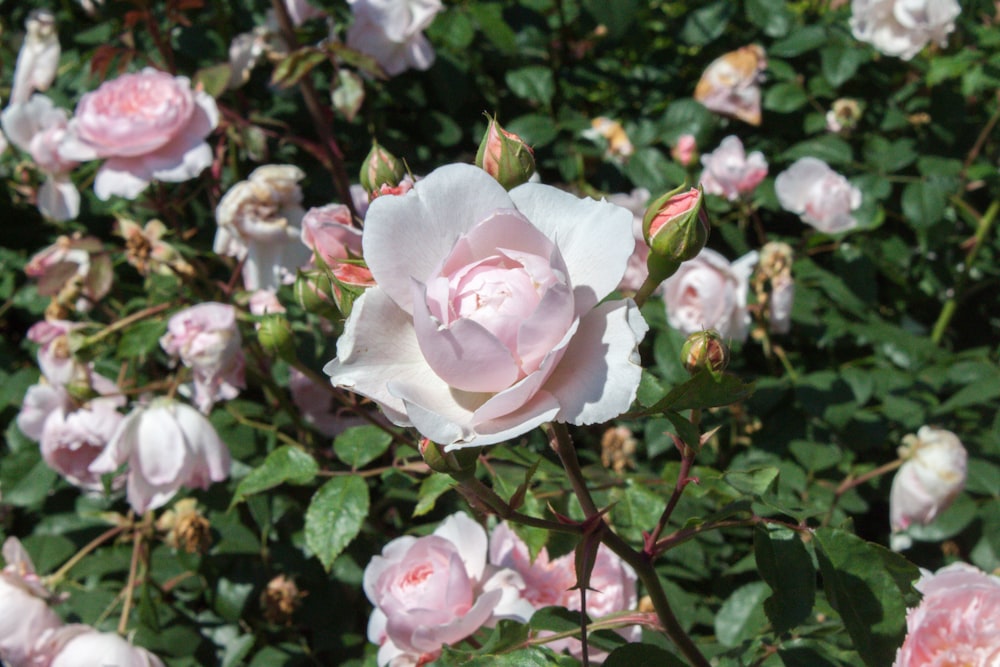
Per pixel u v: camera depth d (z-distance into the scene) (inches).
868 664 20.2
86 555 31.8
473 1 35.9
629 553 21.1
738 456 33.0
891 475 33.0
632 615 22.5
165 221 35.5
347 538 25.5
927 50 39.2
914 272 37.2
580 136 35.8
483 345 18.3
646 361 34.1
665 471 26.5
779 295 32.6
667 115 36.0
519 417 18.6
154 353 33.5
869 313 35.2
